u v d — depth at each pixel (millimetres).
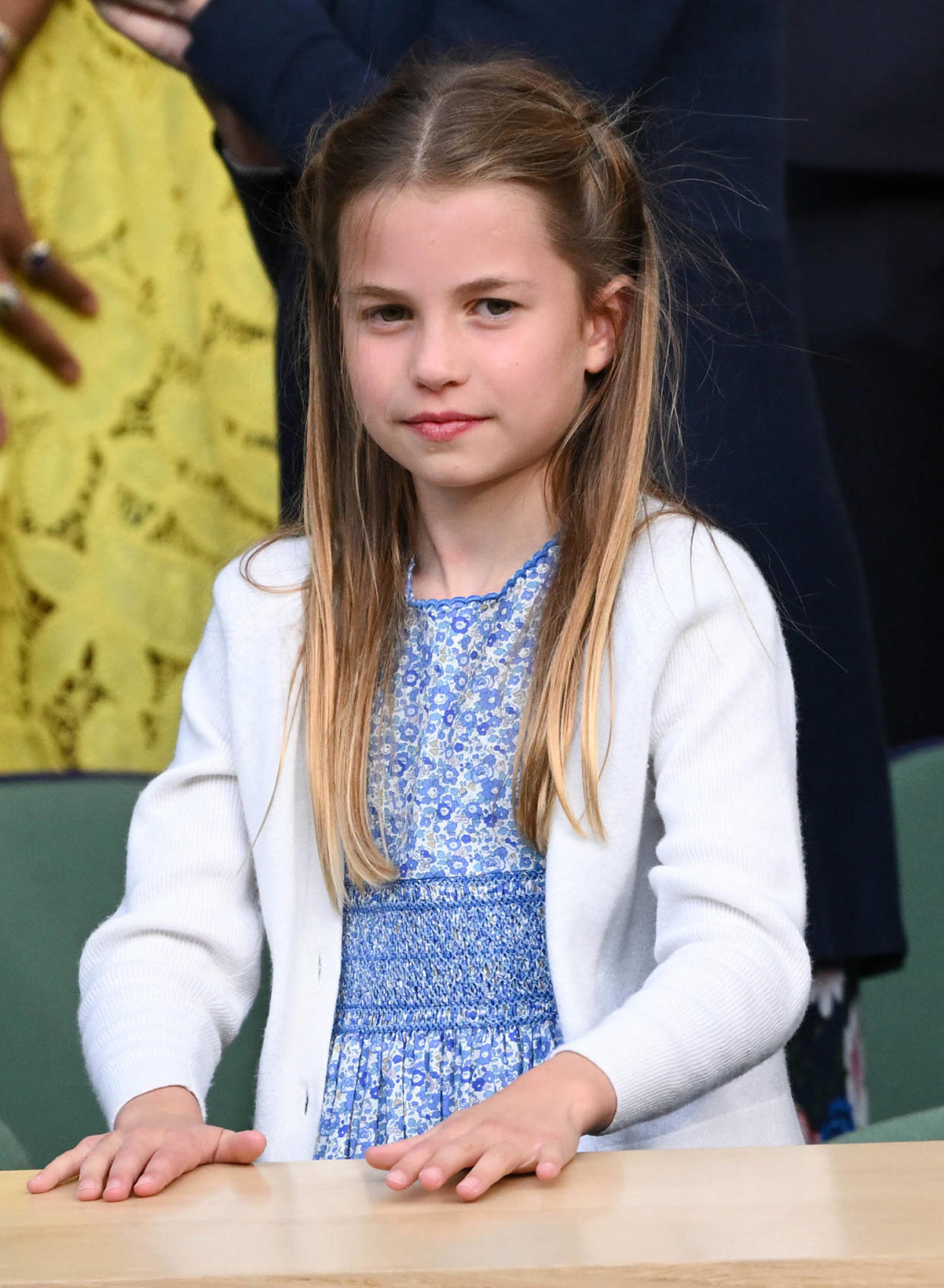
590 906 4355
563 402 4496
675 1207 2377
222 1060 5391
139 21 5730
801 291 7719
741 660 4461
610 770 4406
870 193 7723
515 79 4723
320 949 4660
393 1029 4535
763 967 3939
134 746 7996
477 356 4328
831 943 5191
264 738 4793
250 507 7969
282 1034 4570
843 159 7652
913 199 7758
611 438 4738
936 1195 2373
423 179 4328
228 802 4883
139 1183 2842
